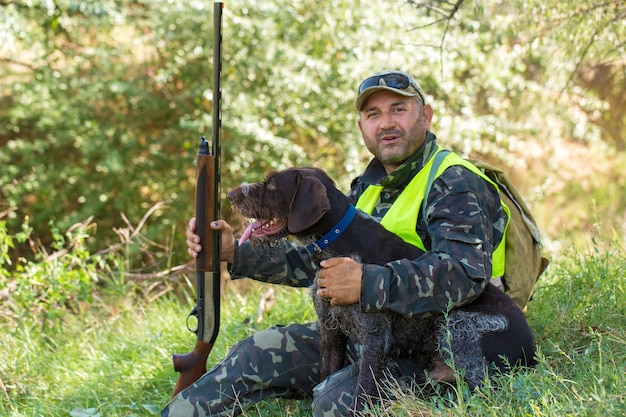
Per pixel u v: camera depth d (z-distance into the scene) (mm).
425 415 3014
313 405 3338
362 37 8508
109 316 5953
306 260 3787
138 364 4605
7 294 5559
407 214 3488
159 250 9836
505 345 3293
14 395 4410
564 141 12594
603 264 4762
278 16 8734
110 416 3928
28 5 9258
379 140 3578
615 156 12859
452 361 3037
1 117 11312
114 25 10172
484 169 3670
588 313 4059
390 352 3387
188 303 6277
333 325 3473
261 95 9188
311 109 9070
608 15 5148
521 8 5441
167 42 9664
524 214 3705
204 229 3539
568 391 3025
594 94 8031
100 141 10023
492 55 8602
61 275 5785
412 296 3086
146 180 10453
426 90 9141
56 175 10633
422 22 8258
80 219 10211
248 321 4957
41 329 5656
